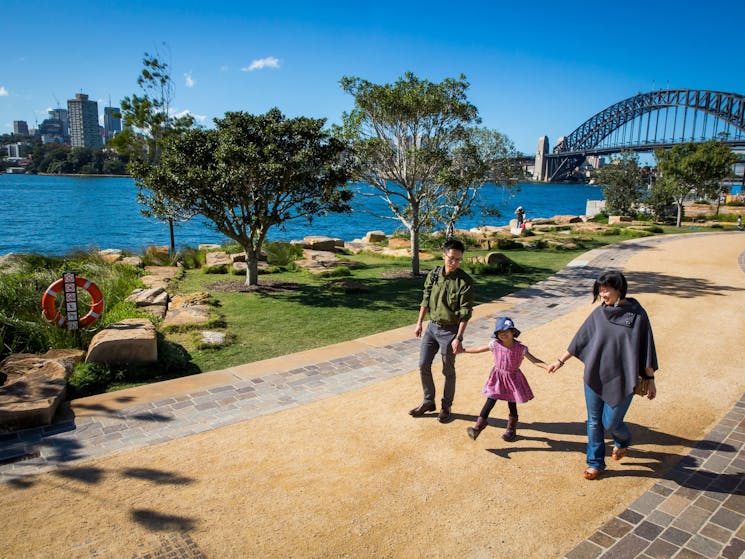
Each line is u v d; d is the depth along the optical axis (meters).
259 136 12.13
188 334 8.70
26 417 5.14
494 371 4.84
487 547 3.46
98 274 11.98
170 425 5.26
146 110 17.80
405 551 3.41
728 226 34.91
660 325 9.49
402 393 6.18
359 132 14.80
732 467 4.54
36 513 3.76
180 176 11.39
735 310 10.67
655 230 30.25
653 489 4.17
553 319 10.08
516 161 21.34
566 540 3.54
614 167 39.38
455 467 4.48
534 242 24.09
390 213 58.03
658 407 5.84
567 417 5.55
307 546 3.44
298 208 13.16
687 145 34.59
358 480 4.25
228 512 3.80
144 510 3.81
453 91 14.37
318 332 8.95
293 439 4.97
